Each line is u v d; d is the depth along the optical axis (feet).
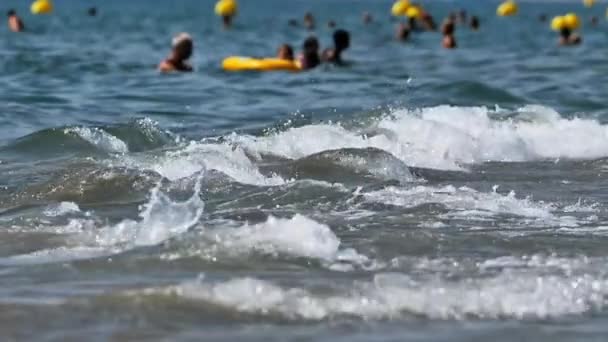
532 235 70.08
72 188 82.48
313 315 51.39
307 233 66.28
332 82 175.83
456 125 116.26
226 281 57.16
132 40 298.56
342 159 92.38
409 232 70.03
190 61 222.07
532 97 158.71
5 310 51.11
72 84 165.17
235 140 106.63
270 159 98.07
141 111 137.69
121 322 49.78
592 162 103.14
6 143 107.45
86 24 420.36
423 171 95.55
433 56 246.47
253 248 63.72
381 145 102.78
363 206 78.79
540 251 65.77
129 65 200.23
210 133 118.93
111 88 161.27
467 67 211.00
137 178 84.69
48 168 93.97
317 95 157.48
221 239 65.26
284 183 86.38
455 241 67.92
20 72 180.75
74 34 326.44
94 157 98.37
